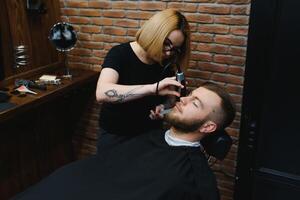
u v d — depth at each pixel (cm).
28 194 139
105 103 175
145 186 138
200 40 212
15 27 222
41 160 258
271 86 184
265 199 207
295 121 184
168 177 139
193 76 221
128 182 140
